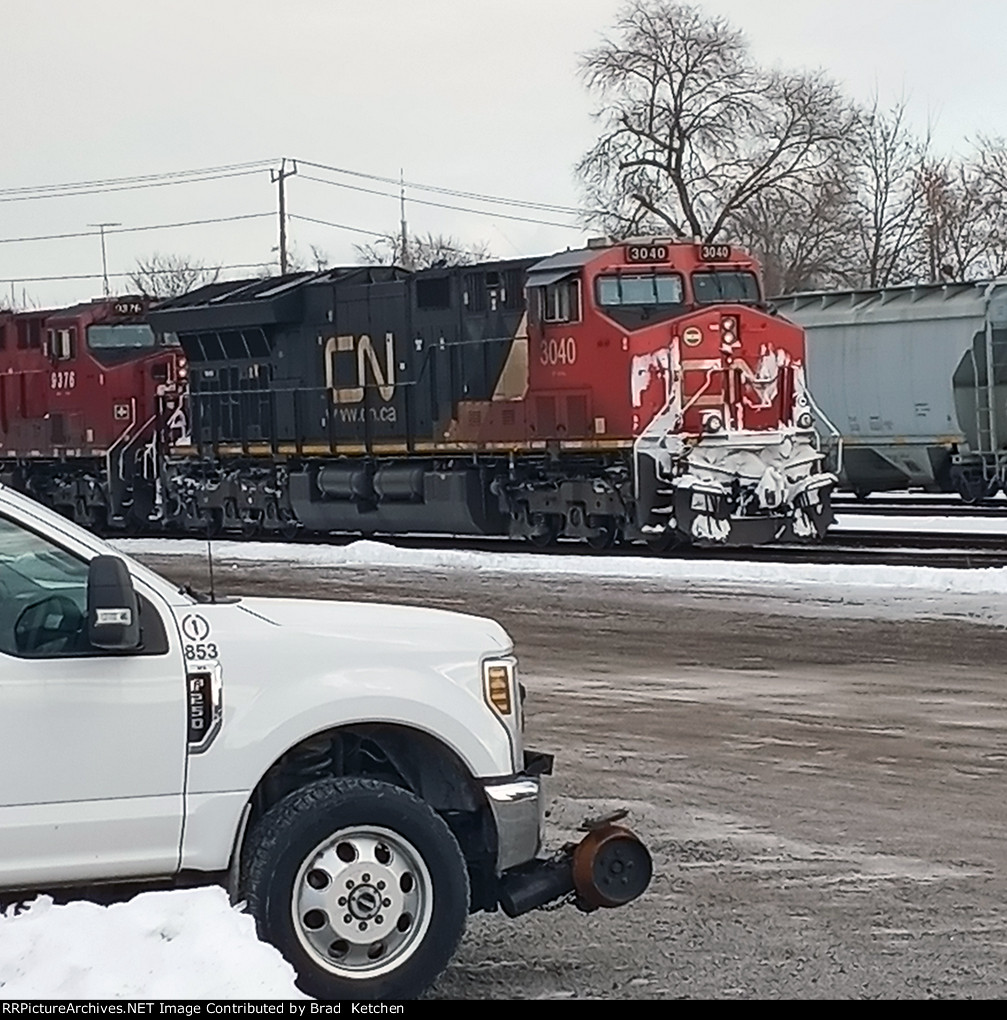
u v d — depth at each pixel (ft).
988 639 50.70
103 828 19.43
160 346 109.60
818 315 105.70
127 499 108.78
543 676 46.52
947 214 179.11
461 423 85.76
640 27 168.66
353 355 92.07
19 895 19.33
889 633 52.42
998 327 95.45
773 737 37.52
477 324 84.64
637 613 58.65
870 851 27.96
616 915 24.61
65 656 19.49
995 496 98.68
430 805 21.84
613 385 77.51
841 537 83.66
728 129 168.35
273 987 18.16
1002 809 30.66
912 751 35.70
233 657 20.22
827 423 93.15
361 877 20.22
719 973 22.03
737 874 26.68
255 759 20.03
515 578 70.33
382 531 93.71
